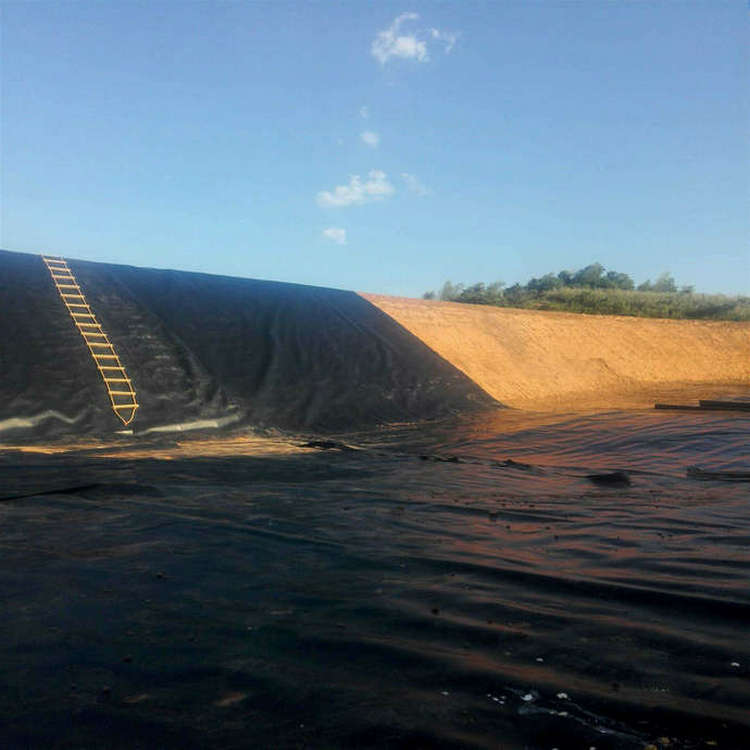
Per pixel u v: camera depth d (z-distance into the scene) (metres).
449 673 3.39
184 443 13.52
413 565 5.30
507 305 45.56
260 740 2.81
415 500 8.00
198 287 20.56
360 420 17.03
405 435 15.45
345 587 4.76
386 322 23.61
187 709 3.06
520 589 4.73
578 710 3.04
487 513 7.29
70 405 13.79
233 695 3.19
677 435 14.03
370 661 3.54
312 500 7.92
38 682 3.32
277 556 5.56
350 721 2.95
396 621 4.10
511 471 10.63
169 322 17.88
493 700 3.13
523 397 22.64
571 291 46.47
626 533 6.42
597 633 3.92
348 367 19.34
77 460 10.84
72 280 18.05
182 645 3.76
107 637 3.87
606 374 27.38
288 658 3.58
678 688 3.24
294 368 18.27
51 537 6.10
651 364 29.27
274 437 15.00
